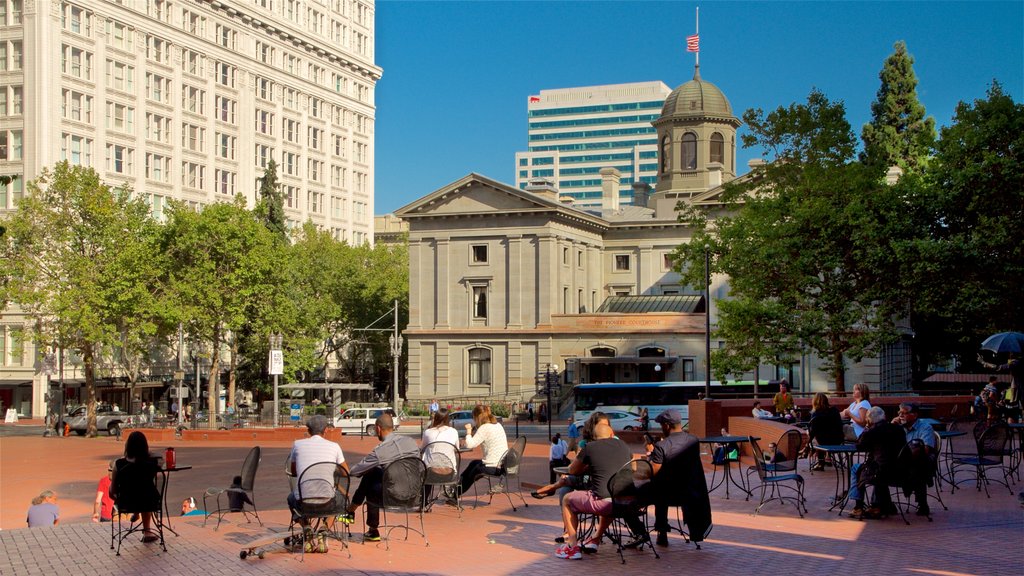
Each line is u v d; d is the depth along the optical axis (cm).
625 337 7969
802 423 2820
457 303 8369
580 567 1479
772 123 4919
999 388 4009
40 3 8738
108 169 9494
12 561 1595
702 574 1420
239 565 1527
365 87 13700
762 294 4831
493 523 1906
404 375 10125
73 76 9081
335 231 12962
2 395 8662
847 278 4819
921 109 8319
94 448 5600
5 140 8856
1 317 8581
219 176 10969
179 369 6600
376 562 1530
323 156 12725
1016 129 4456
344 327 9375
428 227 8456
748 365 4850
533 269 8162
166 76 10238
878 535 1698
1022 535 1680
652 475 1582
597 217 8812
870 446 1848
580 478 1748
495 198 8225
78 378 8588
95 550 1686
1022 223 4331
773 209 4800
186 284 6838
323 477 1569
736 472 2677
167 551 1659
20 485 3900
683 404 6281
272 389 8800
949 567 1444
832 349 4769
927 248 4284
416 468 1658
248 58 11362
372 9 13925
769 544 1631
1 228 2881
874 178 4803
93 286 6631
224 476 4053
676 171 9338
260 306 7319
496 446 2150
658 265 9038
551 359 8075
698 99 9312
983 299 4309
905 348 7581
